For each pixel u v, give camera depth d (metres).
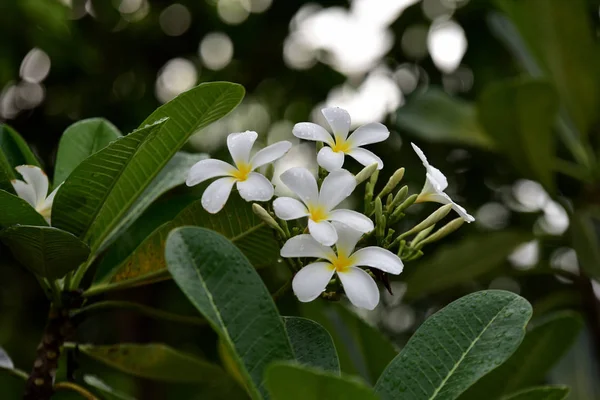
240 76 2.93
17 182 1.56
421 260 2.62
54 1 2.60
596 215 2.42
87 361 2.73
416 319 2.78
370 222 1.42
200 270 1.38
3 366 1.62
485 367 1.42
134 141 1.48
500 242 2.30
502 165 2.77
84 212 1.55
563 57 2.53
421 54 2.91
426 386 1.42
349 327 1.81
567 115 2.61
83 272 1.61
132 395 2.86
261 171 1.55
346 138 1.48
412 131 2.46
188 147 2.72
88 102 2.78
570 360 2.11
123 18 2.85
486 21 2.84
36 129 2.80
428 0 2.84
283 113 2.95
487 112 2.21
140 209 1.64
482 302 1.45
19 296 2.87
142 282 1.64
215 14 2.87
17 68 2.72
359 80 2.90
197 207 1.59
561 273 2.35
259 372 1.37
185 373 1.78
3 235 1.50
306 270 1.41
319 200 1.42
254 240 1.62
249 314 1.38
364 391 1.28
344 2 2.88
